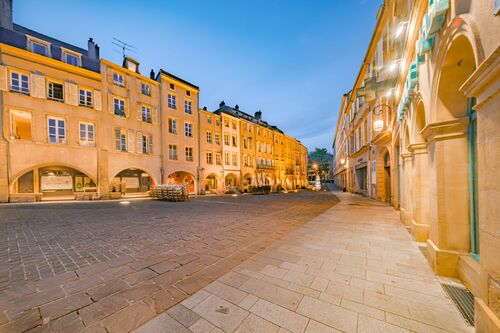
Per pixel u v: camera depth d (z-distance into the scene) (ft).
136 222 24.52
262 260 12.33
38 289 9.07
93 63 55.26
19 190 48.44
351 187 73.26
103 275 10.50
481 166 6.26
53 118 47.75
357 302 7.95
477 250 9.37
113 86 57.21
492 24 5.72
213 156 85.15
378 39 37.65
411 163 20.61
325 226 21.26
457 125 9.92
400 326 6.61
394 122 27.78
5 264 11.91
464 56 9.04
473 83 6.08
